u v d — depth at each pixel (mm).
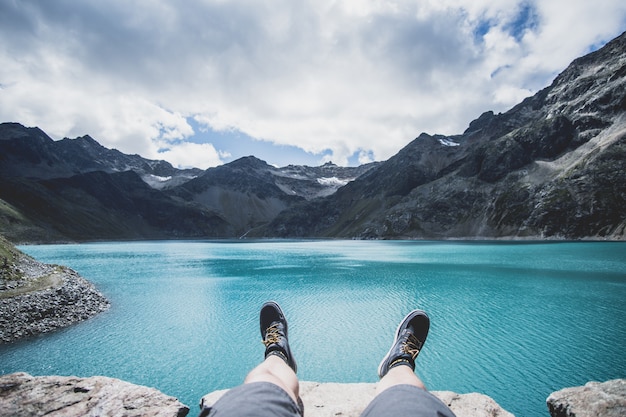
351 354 24172
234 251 146250
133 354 24734
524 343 25109
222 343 26938
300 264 84375
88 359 23844
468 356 22984
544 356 22797
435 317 32188
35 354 24656
